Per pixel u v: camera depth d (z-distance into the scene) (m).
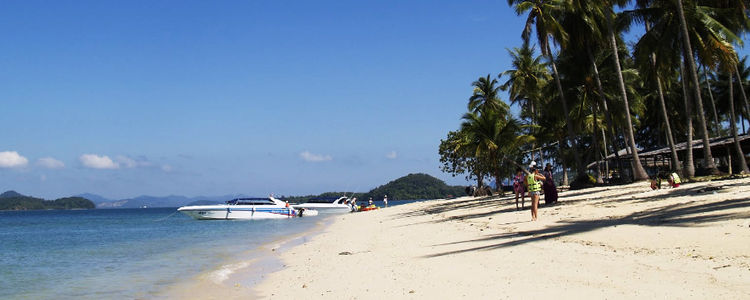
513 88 47.06
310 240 19.30
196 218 43.47
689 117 28.70
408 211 36.75
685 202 13.86
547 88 37.59
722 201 12.66
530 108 52.16
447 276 7.91
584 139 63.84
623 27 29.91
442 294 6.76
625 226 10.67
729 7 27.55
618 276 6.51
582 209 15.91
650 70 30.41
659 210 12.80
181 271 12.39
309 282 9.22
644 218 11.62
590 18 31.05
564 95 36.41
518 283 6.81
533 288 6.42
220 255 15.70
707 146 26.50
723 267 6.25
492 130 38.12
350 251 13.45
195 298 8.78
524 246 9.95
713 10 28.09
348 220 34.47
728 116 54.81
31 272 13.30
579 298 5.68
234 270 12.00
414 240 14.07
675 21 27.41
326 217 44.66
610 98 36.62
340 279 9.05
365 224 26.66
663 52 27.58
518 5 31.77
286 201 48.38
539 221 14.25
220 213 43.03
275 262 13.02
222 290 9.39
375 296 7.21
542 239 10.62
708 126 56.25
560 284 6.46
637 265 7.01
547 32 30.38
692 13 26.94
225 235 25.05
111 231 34.91
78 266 14.31
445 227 16.98
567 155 65.69
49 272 13.21
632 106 40.28
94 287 10.52
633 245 8.57
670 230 9.40
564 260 8.02
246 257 14.75
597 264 7.41
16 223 59.66
